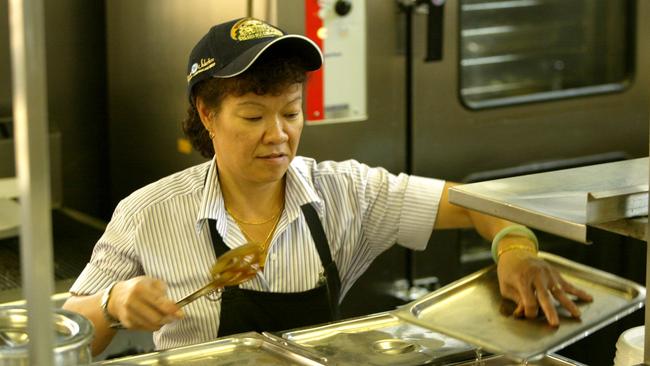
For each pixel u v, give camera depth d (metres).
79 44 3.18
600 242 3.19
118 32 3.10
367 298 2.81
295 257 1.93
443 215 2.03
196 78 1.80
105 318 1.68
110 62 3.18
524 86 2.94
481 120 2.86
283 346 1.59
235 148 1.78
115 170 3.25
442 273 2.92
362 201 2.03
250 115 1.75
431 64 2.75
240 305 1.86
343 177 2.03
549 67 2.97
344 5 2.58
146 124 3.04
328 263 1.95
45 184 1.06
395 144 2.75
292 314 1.90
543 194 1.44
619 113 3.08
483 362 1.58
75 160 3.24
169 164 2.95
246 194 1.91
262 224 1.93
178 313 1.63
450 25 2.75
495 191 1.46
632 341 1.59
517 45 2.90
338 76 2.62
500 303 1.66
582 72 3.03
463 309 1.64
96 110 3.24
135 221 1.88
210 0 2.64
